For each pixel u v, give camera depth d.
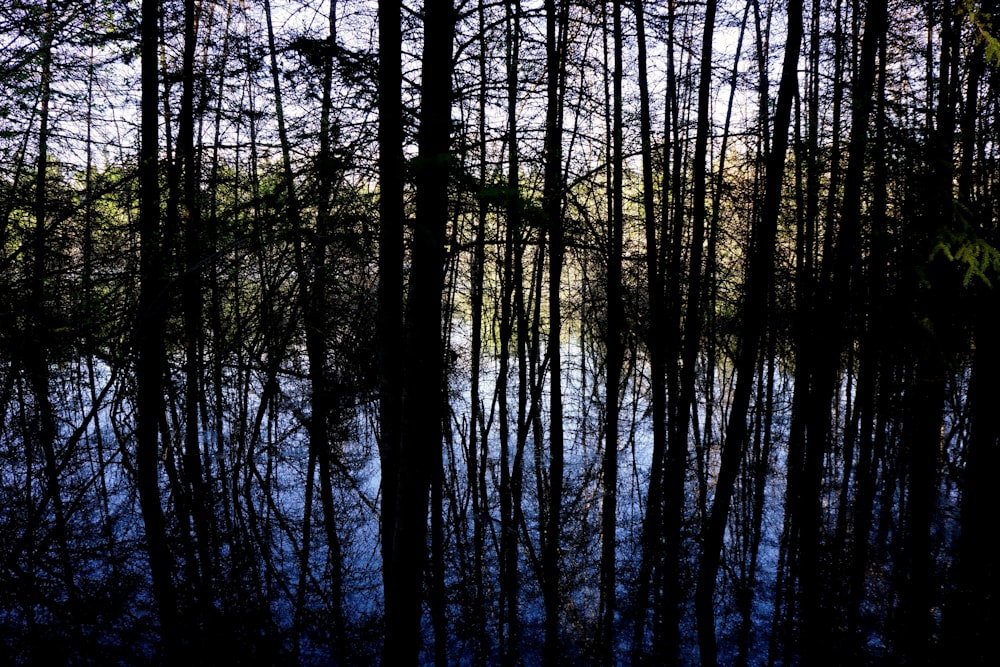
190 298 5.07
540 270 8.70
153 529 6.45
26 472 9.30
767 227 5.52
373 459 11.32
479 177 3.10
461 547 7.92
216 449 9.89
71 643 6.39
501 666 6.93
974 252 2.15
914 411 6.73
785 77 5.25
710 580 6.37
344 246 3.21
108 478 10.01
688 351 7.46
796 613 7.66
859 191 4.68
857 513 7.87
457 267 7.57
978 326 4.32
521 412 8.43
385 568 3.88
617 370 8.33
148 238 4.68
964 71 4.33
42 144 6.00
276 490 10.02
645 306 10.91
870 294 5.05
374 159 3.22
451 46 2.90
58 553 7.35
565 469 11.79
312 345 6.76
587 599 8.27
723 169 8.70
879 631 7.30
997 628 5.19
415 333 3.08
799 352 8.27
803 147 5.67
